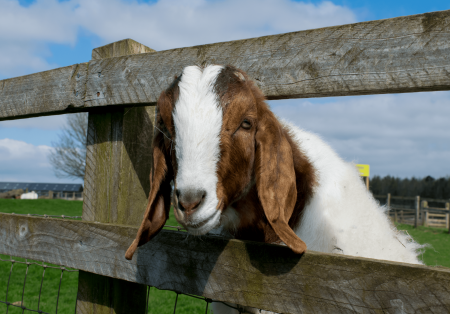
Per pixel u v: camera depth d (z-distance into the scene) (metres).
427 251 10.88
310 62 1.66
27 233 2.35
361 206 2.49
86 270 2.07
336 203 2.29
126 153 2.23
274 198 1.67
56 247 2.20
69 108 2.36
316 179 2.25
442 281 1.16
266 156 1.70
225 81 1.68
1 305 5.78
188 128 1.59
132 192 2.27
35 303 5.95
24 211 19.86
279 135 1.80
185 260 1.72
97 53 2.40
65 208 22.06
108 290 2.21
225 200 1.70
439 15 1.40
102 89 2.21
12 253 2.43
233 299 1.58
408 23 1.46
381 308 1.26
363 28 1.54
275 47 1.75
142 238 1.81
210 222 1.59
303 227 2.15
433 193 50.06
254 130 1.73
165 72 2.01
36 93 2.52
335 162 2.52
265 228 2.12
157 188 1.76
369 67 1.53
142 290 2.33
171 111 1.71
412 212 24.80
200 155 1.57
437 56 1.40
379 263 1.27
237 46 1.86
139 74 2.09
